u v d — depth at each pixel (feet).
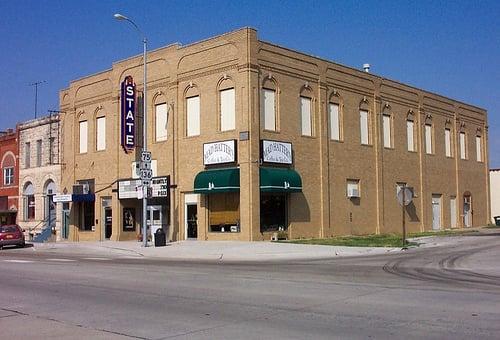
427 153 156.04
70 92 141.79
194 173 110.93
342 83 124.57
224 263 72.54
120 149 127.13
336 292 41.75
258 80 104.12
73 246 113.91
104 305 38.32
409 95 149.07
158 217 119.65
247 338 27.37
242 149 102.27
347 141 124.77
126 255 93.71
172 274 56.85
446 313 32.48
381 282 47.60
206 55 110.01
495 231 145.59
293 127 110.83
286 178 104.68
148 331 29.63
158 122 119.65
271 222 105.70
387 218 135.74
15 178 163.12
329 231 117.29
